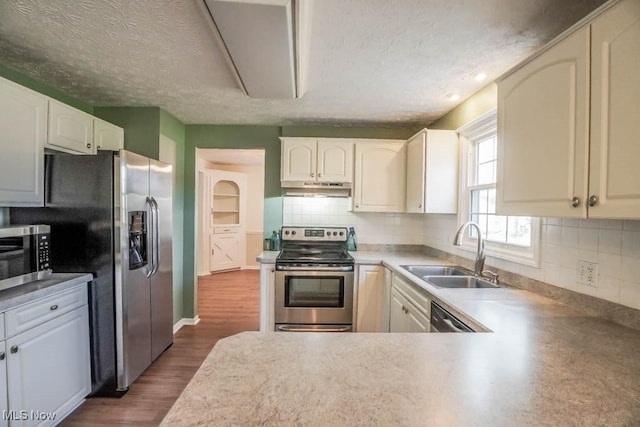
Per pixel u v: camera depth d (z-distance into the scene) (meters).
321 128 3.47
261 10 1.30
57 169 2.13
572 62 1.14
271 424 0.67
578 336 1.18
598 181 1.04
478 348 1.07
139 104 2.85
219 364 0.92
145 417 1.99
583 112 1.10
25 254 1.83
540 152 1.31
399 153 3.24
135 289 2.31
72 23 1.58
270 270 2.98
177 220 3.40
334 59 1.90
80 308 2.05
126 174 2.18
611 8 1.00
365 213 3.56
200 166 6.13
